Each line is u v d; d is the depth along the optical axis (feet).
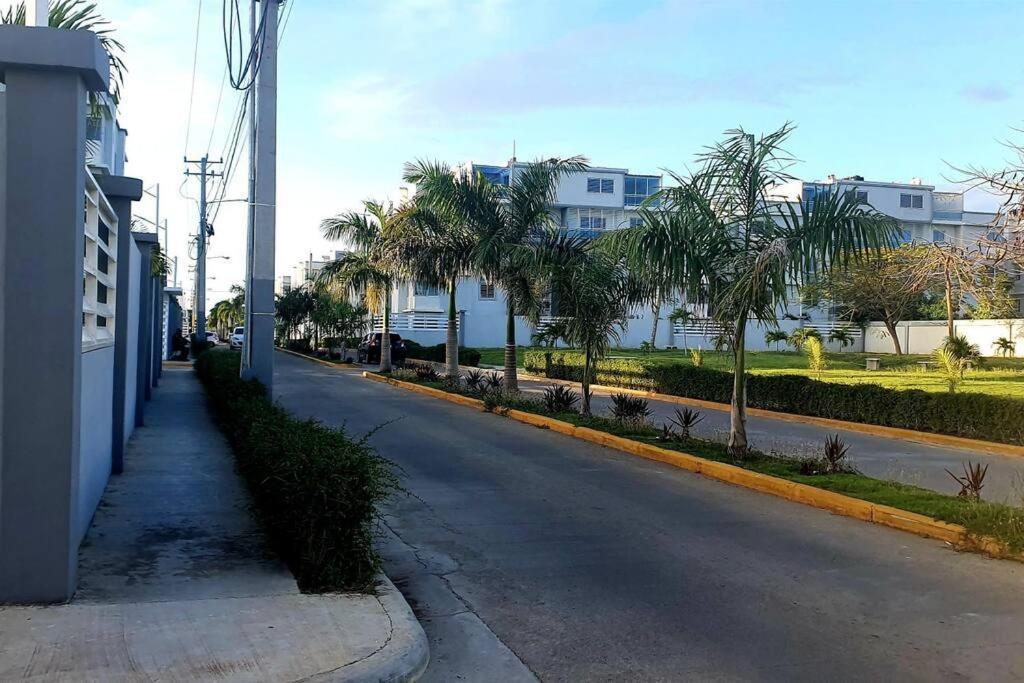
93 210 24.94
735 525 28.89
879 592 21.67
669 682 16.02
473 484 35.76
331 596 19.56
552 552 25.31
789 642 18.12
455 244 75.10
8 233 17.79
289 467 21.26
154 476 34.09
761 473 35.88
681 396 82.69
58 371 18.07
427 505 31.60
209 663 15.30
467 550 25.49
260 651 15.98
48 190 17.95
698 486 35.78
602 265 55.26
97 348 26.43
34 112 17.88
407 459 41.93
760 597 21.17
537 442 48.52
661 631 18.75
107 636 16.40
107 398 31.19
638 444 44.37
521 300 69.41
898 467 43.52
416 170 74.18
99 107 39.63
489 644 18.02
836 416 63.67
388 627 17.56
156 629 16.90
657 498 33.27
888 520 28.89
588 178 202.08
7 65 17.62
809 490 32.40
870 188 211.61
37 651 15.52
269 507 23.22
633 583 22.27
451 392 76.95
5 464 17.83
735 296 37.29
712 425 61.36
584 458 42.93
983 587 22.20
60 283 18.02
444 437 50.26
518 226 71.77
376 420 58.95
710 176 39.34
